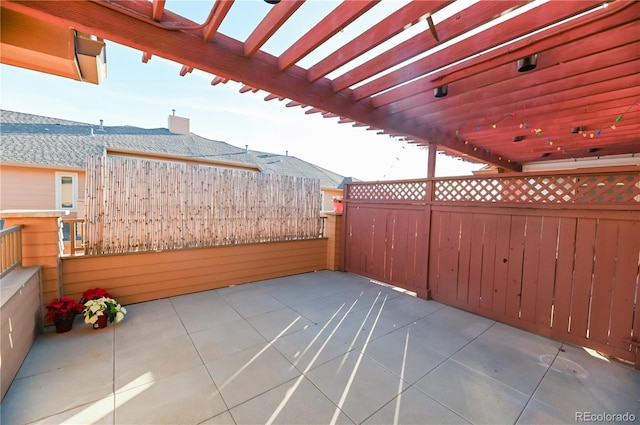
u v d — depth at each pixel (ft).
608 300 8.50
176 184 12.82
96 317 9.05
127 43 5.74
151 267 12.14
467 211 11.96
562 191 9.46
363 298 13.03
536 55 6.91
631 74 7.37
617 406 6.20
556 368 7.68
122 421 5.45
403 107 10.59
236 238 14.75
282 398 6.20
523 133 14.16
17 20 6.00
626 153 18.30
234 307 11.50
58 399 5.99
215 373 7.03
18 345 6.97
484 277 11.41
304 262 17.47
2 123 28.58
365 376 7.07
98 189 11.05
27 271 8.33
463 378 7.11
